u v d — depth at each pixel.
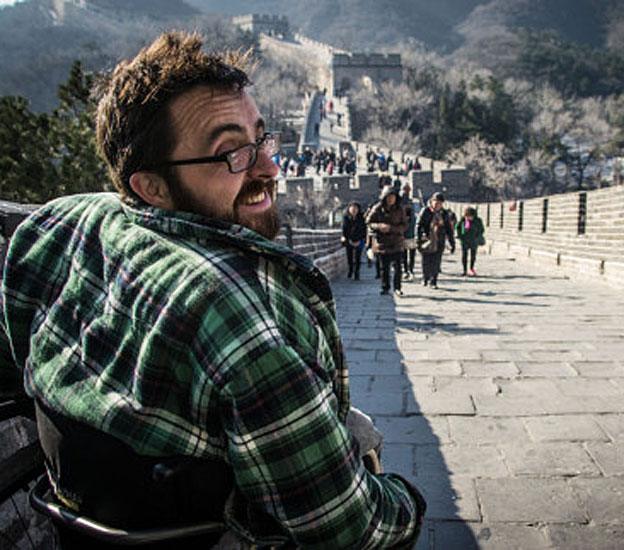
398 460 3.75
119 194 1.37
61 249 1.34
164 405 1.11
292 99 122.12
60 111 10.48
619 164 89.12
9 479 1.44
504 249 23.48
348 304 10.62
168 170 1.23
